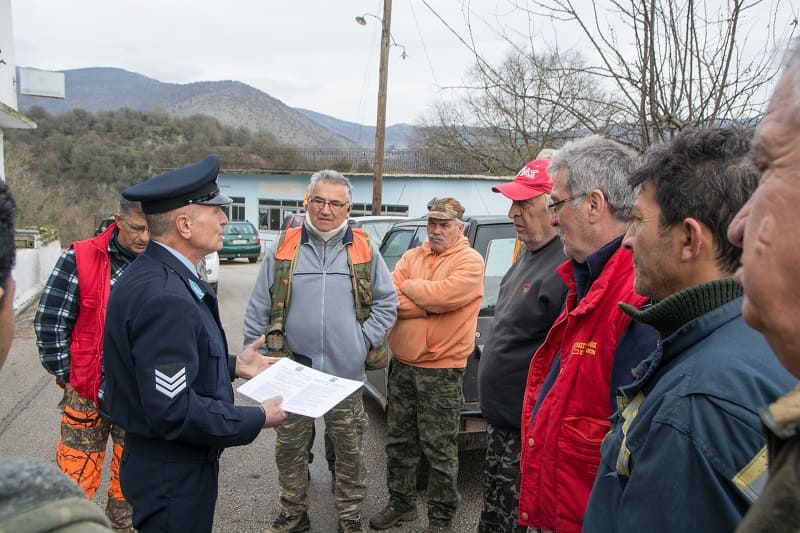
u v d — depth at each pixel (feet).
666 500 3.17
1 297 2.71
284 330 9.62
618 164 5.66
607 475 3.92
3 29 32.76
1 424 15.31
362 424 9.73
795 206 2.24
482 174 67.82
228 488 11.82
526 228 7.48
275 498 11.41
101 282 8.52
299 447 9.59
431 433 9.61
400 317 9.91
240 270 57.31
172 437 5.64
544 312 7.04
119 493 8.91
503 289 8.02
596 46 10.28
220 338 6.52
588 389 5.25
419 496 11.35
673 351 3.62
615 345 5.12
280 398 6.63
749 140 3.61
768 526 2.16
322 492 11.58
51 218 73.61
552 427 5.48
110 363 6.03
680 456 3.14
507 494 7.54
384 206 76.95
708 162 3.62
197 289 6.23
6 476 1.91
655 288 3.98
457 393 9.70
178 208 6.18
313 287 9.52
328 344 9.46
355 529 9.57
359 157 89.61
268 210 94.38
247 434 6.09
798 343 2.31
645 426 3.45
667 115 9.68
